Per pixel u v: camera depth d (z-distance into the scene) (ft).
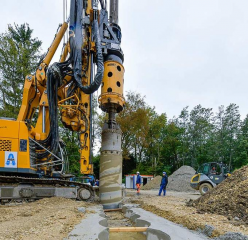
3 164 28.94
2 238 13.42
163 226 18.39
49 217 19.72
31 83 34.73
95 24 32.40
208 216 20.63
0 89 82.69
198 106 180.24
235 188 24.32
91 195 34.12
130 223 23.73
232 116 174.81
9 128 29.89
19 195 30.12
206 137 175.11
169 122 181.47
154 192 70.08
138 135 111.04
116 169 32.19
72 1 35.78
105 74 33.37
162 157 162.71
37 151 33.65
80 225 17.61
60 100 37.32
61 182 32.96
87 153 34.99
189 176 87.40
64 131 96.48
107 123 33.76
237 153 152.05
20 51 82.89
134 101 115.14
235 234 14.38
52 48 36.47
